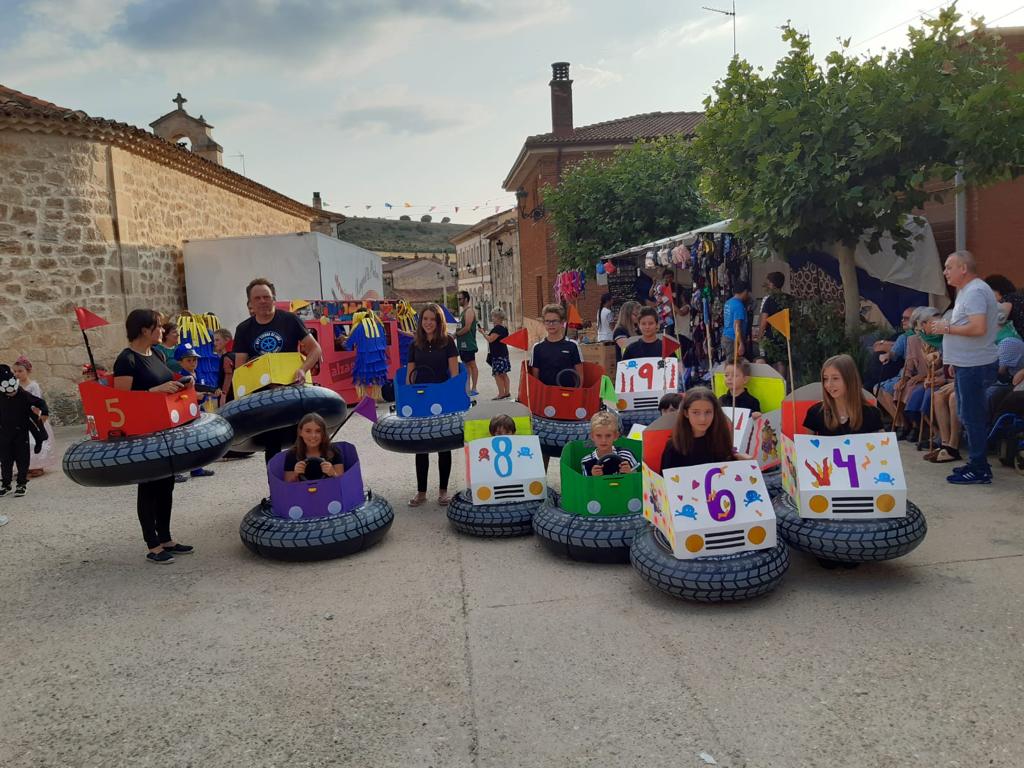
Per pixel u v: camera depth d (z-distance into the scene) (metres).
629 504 4.91
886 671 3.33
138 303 13.40
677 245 11.42
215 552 5.55
